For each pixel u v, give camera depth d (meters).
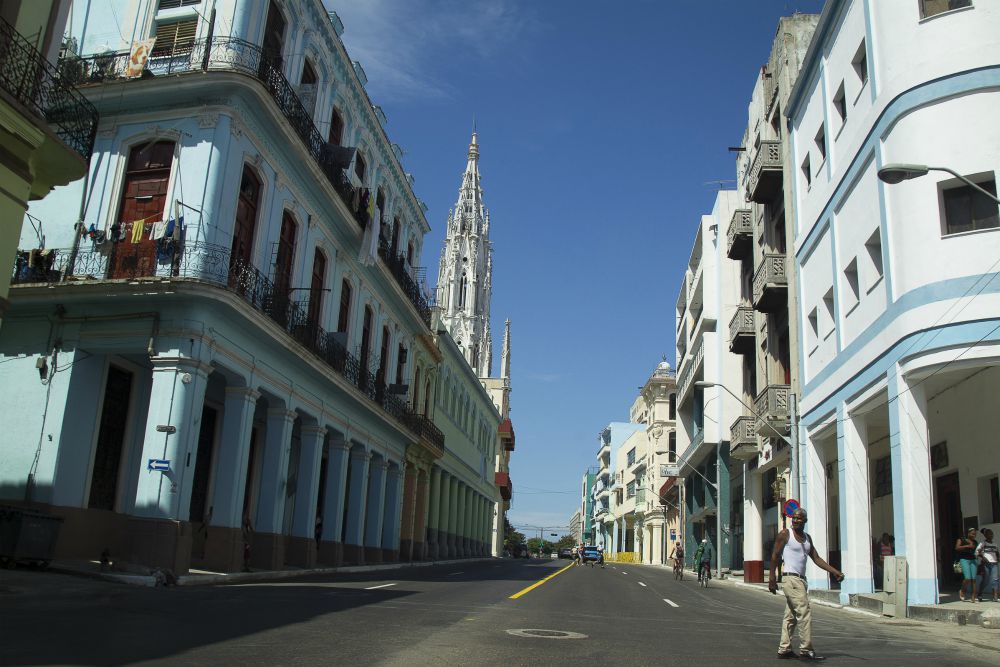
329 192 24.58
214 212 18.89
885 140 18.42
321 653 7.61
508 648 8.66
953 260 16.48
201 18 20.47
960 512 20.64
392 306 35.00
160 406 17.55
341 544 28.34
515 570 33.81
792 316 27.38
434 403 45.06
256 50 20.22
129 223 19.05
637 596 19.47
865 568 20.08
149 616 9.89
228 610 11.00
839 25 22.08
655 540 81.44
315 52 24.61
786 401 28.77
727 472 43.50
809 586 23.64
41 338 18.62
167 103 19.66
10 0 11.66
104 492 19.44
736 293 44.31
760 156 30.36
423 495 42.88
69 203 19.70
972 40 16.92
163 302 18.06
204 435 23.61
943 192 16.97
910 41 17.84
